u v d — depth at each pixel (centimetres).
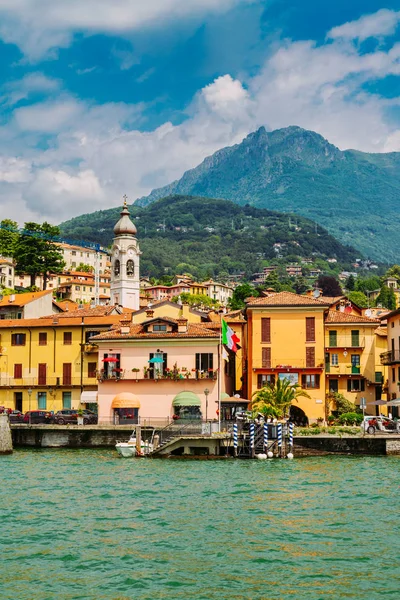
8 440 7238
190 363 8425
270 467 6181
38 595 2897
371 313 11469
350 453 7056
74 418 8206
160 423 7969
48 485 5238
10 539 3681
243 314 10925
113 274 15562
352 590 2948
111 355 8625
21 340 9925
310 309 8881
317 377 8825
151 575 3123
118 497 4772
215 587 2981
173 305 9862
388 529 3875
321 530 3862
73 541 3647
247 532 3819
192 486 5191
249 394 8888
